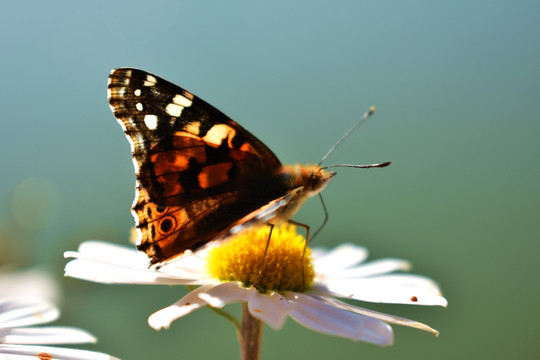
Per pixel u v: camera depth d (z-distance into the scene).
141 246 0.35
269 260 0.36
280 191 0.36
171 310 0.35
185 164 0.36
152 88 0.36
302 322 0.34
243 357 0.36
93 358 0.35
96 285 0.43
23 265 0.46
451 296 0.55
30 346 0.35
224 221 0.35
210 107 0.36
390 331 0.34
